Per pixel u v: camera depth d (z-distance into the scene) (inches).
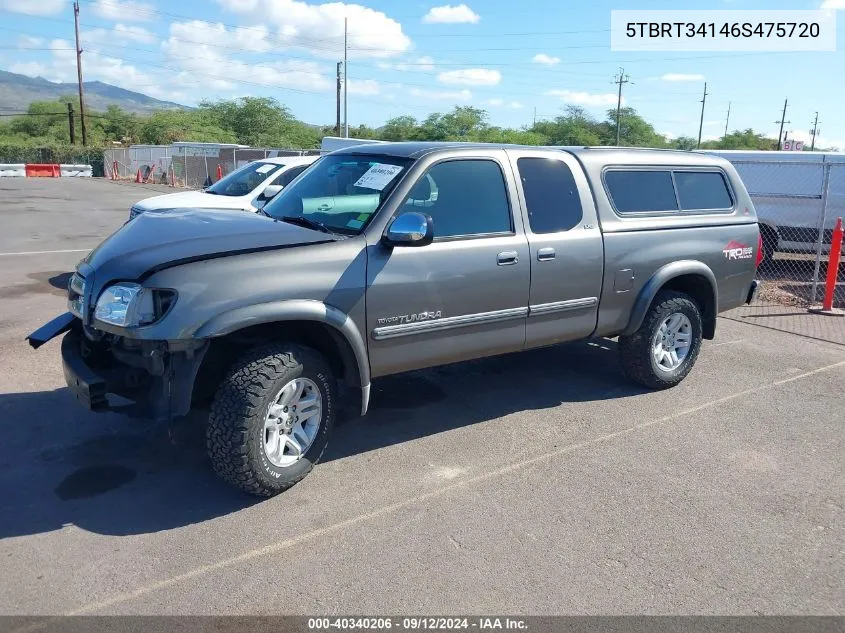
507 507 159.3
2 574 131.3
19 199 1006.4
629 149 229.6
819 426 209.9
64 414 203.2
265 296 149.8
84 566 134.2
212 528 147.9
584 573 135.6
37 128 3257.9
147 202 388.2
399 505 159.0
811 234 472.1
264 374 150.7
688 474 177.5
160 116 2918.3
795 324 335.0
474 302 184.1
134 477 168.7
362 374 167.9
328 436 169.0
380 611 123.4
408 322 173.3
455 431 200.4
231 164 1114.7
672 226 227.5
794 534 151.1
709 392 237.8
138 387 159.9
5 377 232.1
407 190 173.5
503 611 124.1
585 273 206.1
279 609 123.4
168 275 143.2
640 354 227.9
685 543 146.7
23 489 161.8
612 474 176.4
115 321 146.1
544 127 2817.4
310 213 183.8
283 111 2950.3
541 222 197.8
